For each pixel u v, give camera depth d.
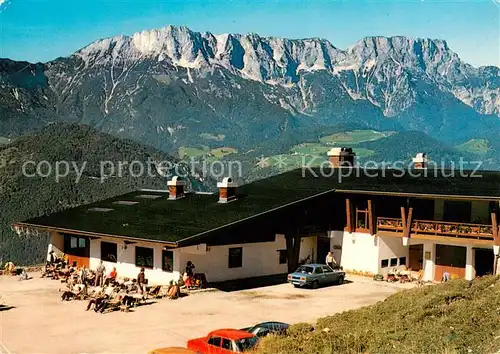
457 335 17.53
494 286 24.42
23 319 26.77
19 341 23.30
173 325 25.86
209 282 35.28
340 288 35.09
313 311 28.92
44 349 22.25
